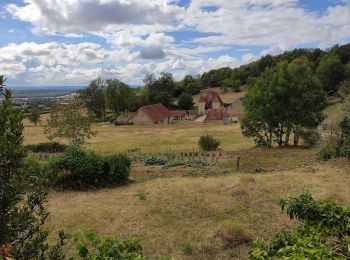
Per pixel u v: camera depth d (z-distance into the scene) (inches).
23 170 127.3
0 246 120.3
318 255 146.3
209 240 351.6
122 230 389.7
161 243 351.6
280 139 1162.6
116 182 633.6
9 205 123.9
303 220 199.3
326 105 1120.2
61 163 601.9
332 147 796.6
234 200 483.8
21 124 127.6
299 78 1083.9
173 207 466.3
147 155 1028.5
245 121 1190.3
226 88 5280.5
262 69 5078.7
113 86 3745.1
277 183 566.6
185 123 3302.2
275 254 174.4
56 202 513.3
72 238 351.9
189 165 813.9
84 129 1266.0
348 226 177.3
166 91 4566.9
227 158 930.7
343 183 562.9
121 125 3056.1
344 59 4013.3
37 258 131.5
